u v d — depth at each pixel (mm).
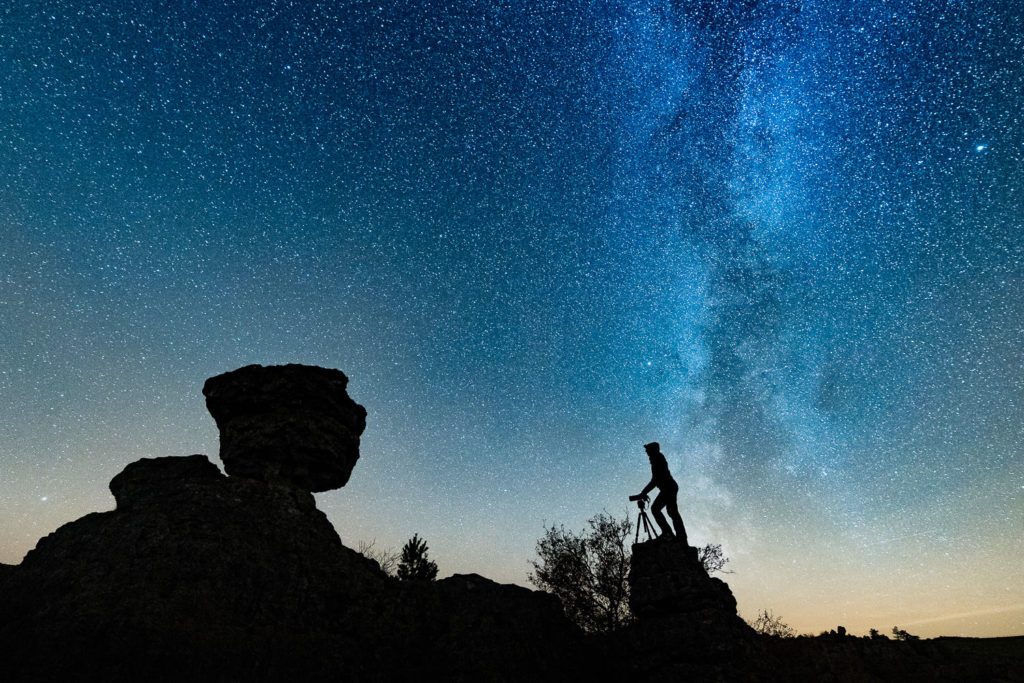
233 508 8008
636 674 8602
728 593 9273
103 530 7523
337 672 7078
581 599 14492
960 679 9594
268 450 9117
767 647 9617
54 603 6602
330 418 9648
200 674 6180
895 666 9922
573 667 8758
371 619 8023
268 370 9570
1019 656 10492
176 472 8492
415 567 15391
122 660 6008
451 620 8523
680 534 9969
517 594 9148
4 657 5988
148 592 6699
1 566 7684
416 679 7730
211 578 7113
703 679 7988
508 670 8070
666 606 8750
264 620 7070
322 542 8438
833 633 10992
